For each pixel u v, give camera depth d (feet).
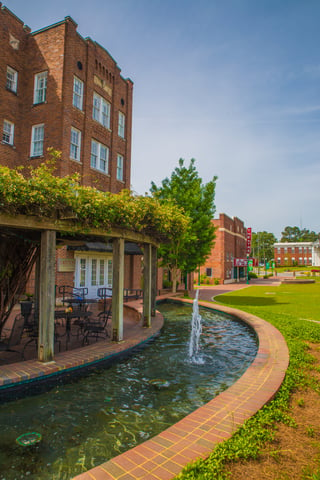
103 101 58.13
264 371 16.15
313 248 266.16
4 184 14.34
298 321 32.32
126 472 8.18
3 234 19.99
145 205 22.80
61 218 17.94
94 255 54.54
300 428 10.56
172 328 31.78
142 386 16.11
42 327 17.92
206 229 64.75
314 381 14.97
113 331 23.04
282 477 7.95
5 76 45.98
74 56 49.52
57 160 45.73
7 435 11.31
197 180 64.90
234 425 10.45
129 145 65.46
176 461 8.62
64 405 13.78
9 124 47.42
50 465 9.62
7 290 21.90
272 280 156.66
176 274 69.67
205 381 17.03
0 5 44.86
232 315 38.75
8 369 16.53
